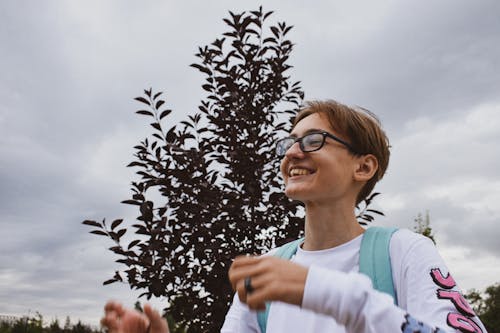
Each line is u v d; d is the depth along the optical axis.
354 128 1.35
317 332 1.18
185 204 3.72
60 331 10.73
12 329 10.76
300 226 3.96
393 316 0.78
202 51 4.40
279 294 0.75
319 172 1.29
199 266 3.71
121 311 1.02
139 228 3.56
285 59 4.42
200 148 3.97
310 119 1.38
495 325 21.30
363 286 0.78
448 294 1.03
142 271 3.58
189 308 3.59
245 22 4.36
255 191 3.93
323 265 1.29
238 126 4.20
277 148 1.40
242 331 1.36
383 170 1.45
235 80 4.32
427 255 1.14
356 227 1.36
